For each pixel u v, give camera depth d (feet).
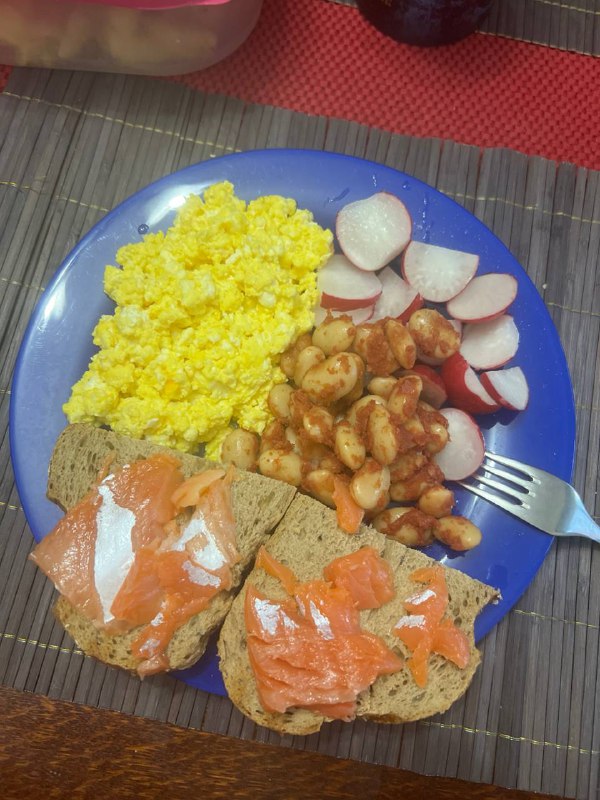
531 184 1.19
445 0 1.09
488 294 1.05
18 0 1.03
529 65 1.25
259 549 0.97
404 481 0.98
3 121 1.19
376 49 1.24
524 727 1.03
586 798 1.02
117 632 0.93
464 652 0.93
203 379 0.97
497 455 1.03
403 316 1.05
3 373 1.10
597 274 1.17
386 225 1.05
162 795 1.03
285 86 1.22
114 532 0.94
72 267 1.04
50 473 0.98
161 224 1.06
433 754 1.02
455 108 1.23
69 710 1.04
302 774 1.04
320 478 0.96
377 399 0.98
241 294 1.00
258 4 1.14
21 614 1.04
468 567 0.99
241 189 1.08
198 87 1.21
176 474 0.97
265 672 0.89
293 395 0.99
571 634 1.06
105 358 0.97
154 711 1.03
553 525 1.00
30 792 1.03
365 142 1.19
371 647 0.90
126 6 1.03
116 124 1.19
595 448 1.12
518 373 1.04
